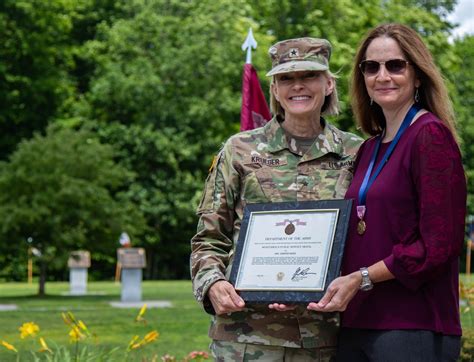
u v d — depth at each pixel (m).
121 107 36.44
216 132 34.25
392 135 4.14
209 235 4.45
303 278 3.96
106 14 41.16
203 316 15.50
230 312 4.24
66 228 23.14
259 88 8.74
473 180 36.62
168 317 15.32
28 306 18.34
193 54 32.72
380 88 4.09
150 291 23.86
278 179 4.44
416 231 3.89
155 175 35.09
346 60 27.19
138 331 13.09
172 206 35.38
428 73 4.07
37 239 23.16
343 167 4.48
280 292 3.98
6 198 22.69
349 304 4.02
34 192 22.64
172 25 34.50
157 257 40.28
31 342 11.62
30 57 37.41
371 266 3.85
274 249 4.09
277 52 4.50
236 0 32.53
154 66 34.59
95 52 38.19
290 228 4.10
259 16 32.34
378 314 3.91
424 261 3.77
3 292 25.94
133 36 34.88
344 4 30.88
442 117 4.09
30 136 37.84
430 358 3.82
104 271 40.28
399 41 4.06
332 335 4.32
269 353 4.30
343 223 3.98
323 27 30.23
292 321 4.29
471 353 6.33
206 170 35.25
